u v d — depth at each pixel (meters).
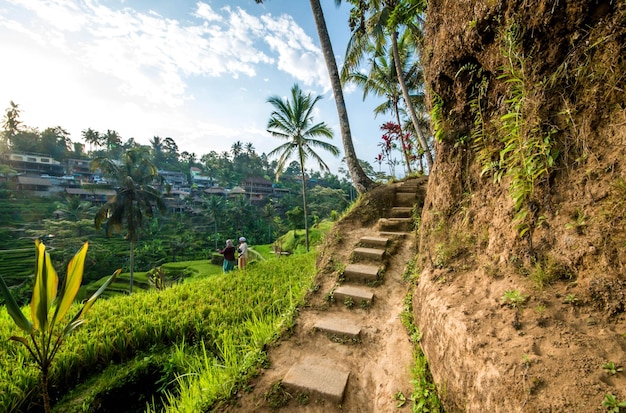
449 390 1.88
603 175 1.63
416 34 9.36
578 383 1.19
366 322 3.37
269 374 2.76
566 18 1.84
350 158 7.36
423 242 3.70
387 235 5.08
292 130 17.97
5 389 3.03
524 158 2.00
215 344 4.26
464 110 3.07
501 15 2.29
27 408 3.09
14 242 34.22
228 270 9.21
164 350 4.27
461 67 2.97
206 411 2.47
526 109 2.04
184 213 53.59
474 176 2.83
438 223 3.22
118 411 3.55
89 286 25.50
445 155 3.28
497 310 1.81
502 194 2.36
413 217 5.40
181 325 4.55
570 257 1.69
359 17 8.95
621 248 1.47
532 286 1.79
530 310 1.66
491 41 2.53
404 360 2.65
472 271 2.39
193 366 3.68
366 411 2.34
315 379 2.59
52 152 61.88
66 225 31.33
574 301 1.56
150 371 3.88
